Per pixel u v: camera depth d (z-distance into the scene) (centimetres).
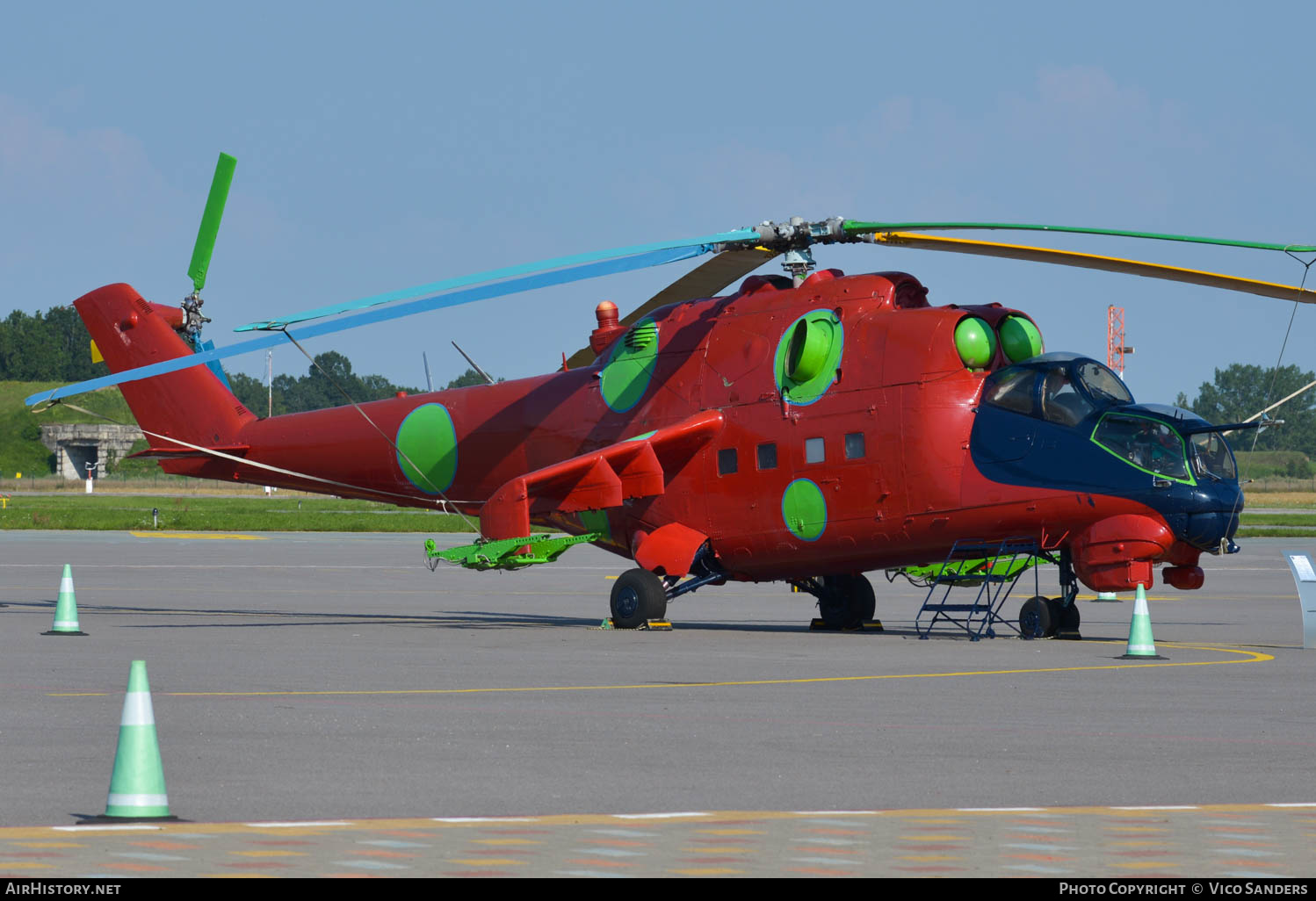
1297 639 5866
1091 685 4178
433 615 7100
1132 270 5259
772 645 5438
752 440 6028
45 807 2375
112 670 4456
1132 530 5334
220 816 2322
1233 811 2391
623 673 4469
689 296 6575
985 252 5481
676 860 2033
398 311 5388
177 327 7819
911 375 5694
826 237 5744
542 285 5353
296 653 5034
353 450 7262
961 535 5666
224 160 7575
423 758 2906
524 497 6075
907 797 2516
